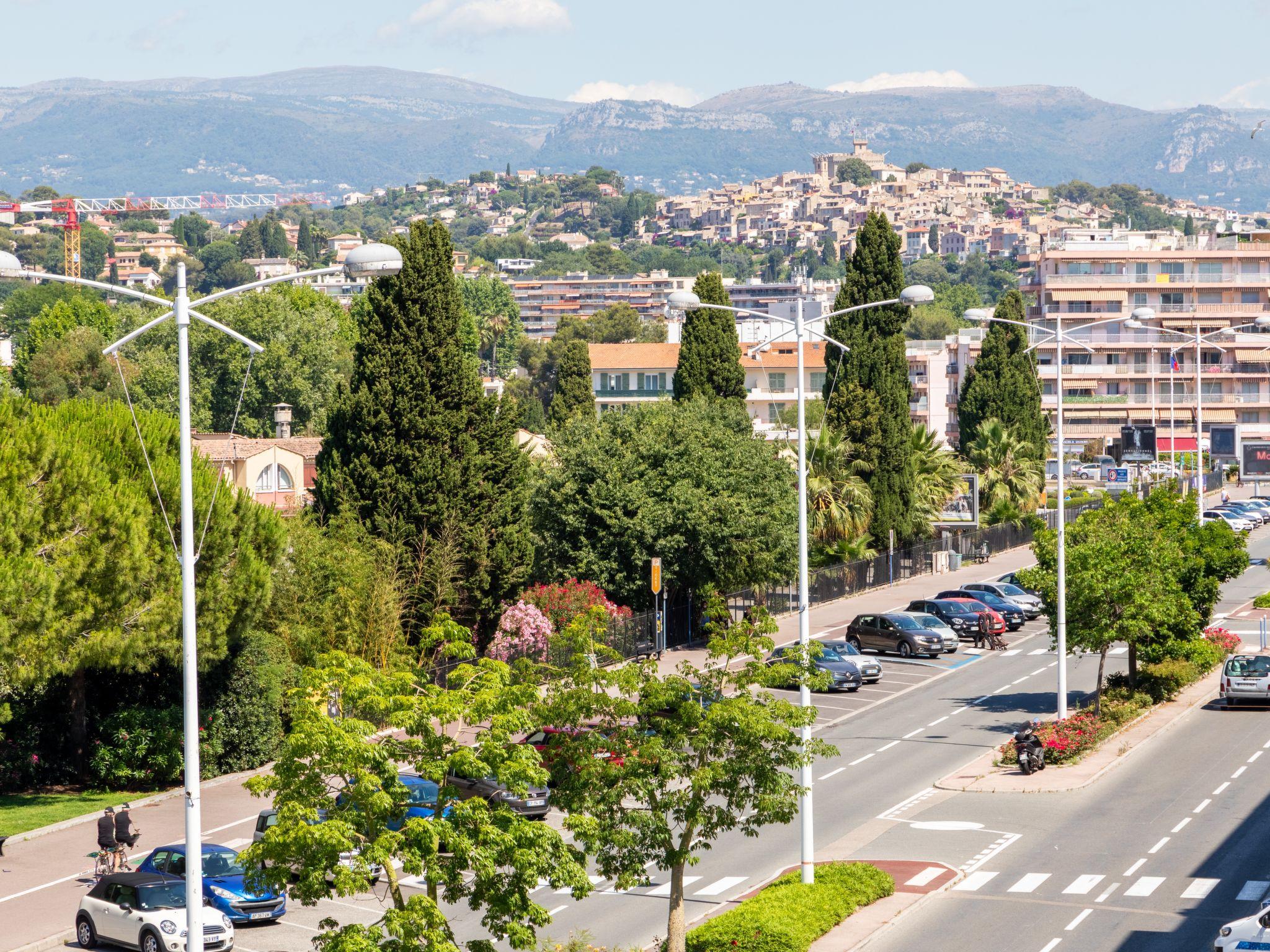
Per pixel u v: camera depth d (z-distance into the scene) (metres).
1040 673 102.56
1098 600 82.94
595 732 44.12
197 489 72.81
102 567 67.94
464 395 98.06
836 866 54.56
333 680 39.34
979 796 69.62
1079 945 47.78
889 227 140.12
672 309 54.28
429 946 35.00
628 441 111.12
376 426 95.38
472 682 40.75
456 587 95.94
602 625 46.28
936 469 152.25
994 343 182.75
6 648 64.50
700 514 105.69
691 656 105.06
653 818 43.31
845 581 133.62
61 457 68.12
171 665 74.38
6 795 73.06
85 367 192.88
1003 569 151.38
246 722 76.62
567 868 38.00
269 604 79.12
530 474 111.81
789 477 116.94
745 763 44.31
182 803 71.94
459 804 37.88
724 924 47.12
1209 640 104.50
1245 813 64.88
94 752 75.44
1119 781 71.69
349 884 35.25
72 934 52.03
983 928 49.78
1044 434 187.00
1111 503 95.19
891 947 47.91
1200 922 50.00
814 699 95.31
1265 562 155.62
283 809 36.25
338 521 92.00
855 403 138.75
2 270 34.34
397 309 96.38
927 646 109.12
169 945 48.19
